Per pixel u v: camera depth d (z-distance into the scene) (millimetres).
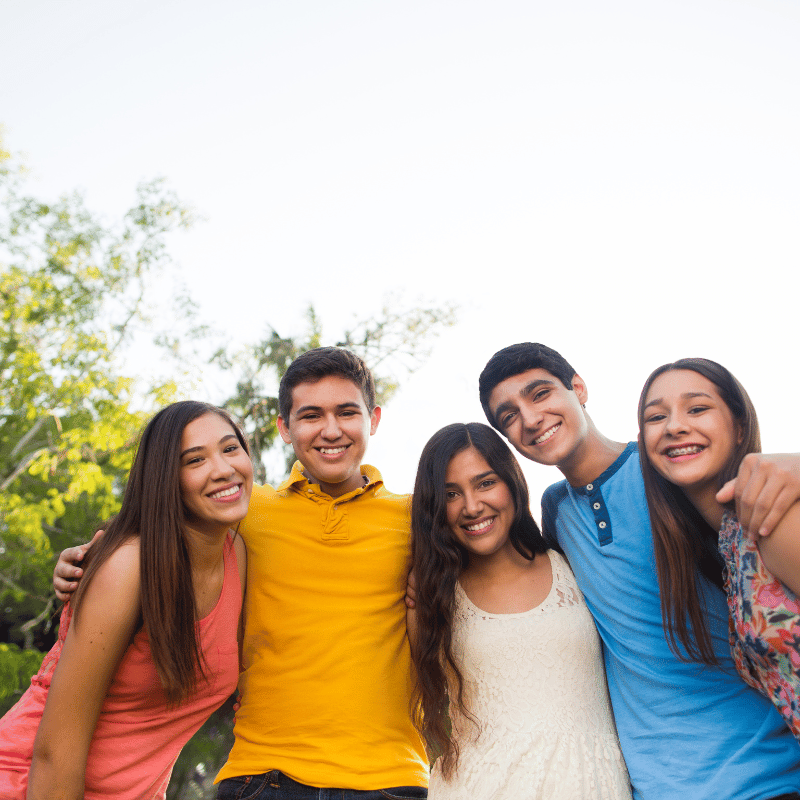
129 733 2643
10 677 11133
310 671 2877
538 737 2760
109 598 2482
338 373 3242
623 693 2822
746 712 2551
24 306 13531
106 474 14359
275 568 3068
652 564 2814
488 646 2953
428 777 3020
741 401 2518
